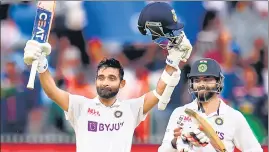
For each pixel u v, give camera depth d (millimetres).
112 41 28016
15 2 28156
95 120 15062
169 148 15680
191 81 16297
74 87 27219
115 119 15070
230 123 16156
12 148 25766
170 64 14922
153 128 25797
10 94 26766
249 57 28047
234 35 28328
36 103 26719
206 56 27969
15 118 26578
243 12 28562
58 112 26531
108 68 14898
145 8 14555
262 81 27562
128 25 28047
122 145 14930
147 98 15297
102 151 14859
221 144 15367
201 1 28156
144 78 27266
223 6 28484
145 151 25344
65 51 27719
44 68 14695
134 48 27812
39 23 14508
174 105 26172
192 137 15172
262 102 27125
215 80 16109
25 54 14000
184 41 14758
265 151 25578
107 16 28094
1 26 28000
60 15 28062
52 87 14992
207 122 15617
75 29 28000
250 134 16250
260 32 28438
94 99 15297
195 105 16406
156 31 14492
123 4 28062
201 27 28203
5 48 27734
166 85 14992
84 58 27859
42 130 26453
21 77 27188
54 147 25797
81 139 15023
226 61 27969
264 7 28781
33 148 25859
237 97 27234
